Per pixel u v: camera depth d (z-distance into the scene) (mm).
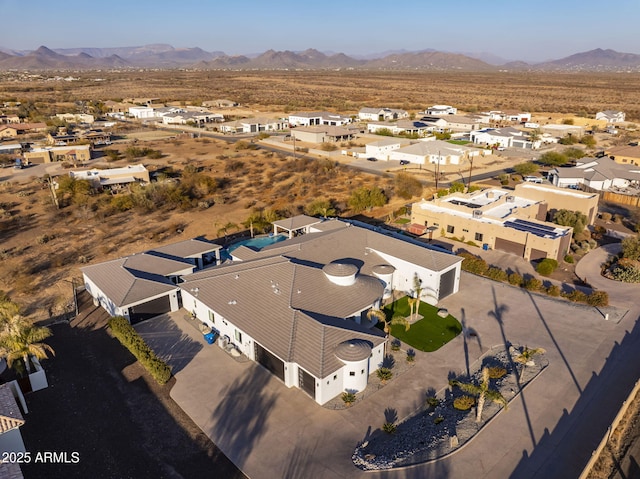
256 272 39812
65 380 32344
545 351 35125
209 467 25047
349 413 28953
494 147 121688
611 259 51938
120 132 145000
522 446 26156
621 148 99000
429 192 79938
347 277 37969
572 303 42469
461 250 54781
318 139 125562
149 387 31547
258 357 33844
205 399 30266
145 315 39812
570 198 61875
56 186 76812
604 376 32219
